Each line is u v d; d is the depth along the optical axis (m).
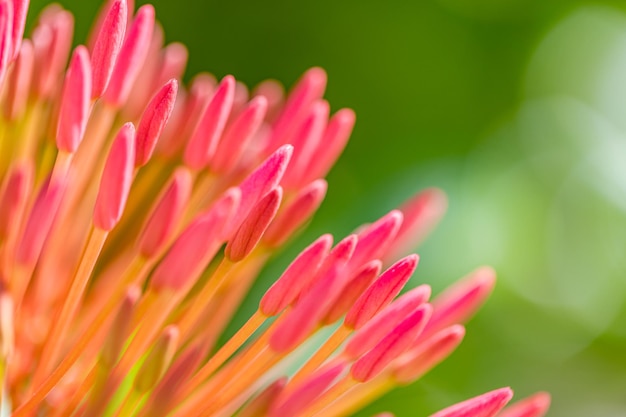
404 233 0.21
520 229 0.28
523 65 0.28
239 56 0.27
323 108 0.20
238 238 0.18
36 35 0.21
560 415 0.30
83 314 0.21
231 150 0.20
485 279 0.20
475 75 0.27
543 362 0.30
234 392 0.19
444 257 0.26
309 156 0.20
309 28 0.27
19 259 0.19
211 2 0.26
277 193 0.18
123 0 0.18
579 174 0.31
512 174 0.28
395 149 0.26
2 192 0.19
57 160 0.19
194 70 0.26
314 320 0.18
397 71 0.27
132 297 0.18
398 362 0.20
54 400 0.19
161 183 0.21
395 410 0.25
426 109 0.27
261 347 0.19
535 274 0.29
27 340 0.20
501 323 0.29
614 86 0.31
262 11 0.27
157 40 0.22
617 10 0.30
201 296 0.19
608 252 0.32
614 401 0.30
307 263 0.18
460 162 0.27
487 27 0.28
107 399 0.18
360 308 0.18
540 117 0.29
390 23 0.27
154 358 0.18
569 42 0.29
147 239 0.19
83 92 0.18
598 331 0.32
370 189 0.25
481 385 0.27
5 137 0.20
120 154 0.18
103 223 0.18
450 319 0.20
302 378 0.19
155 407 0.18
